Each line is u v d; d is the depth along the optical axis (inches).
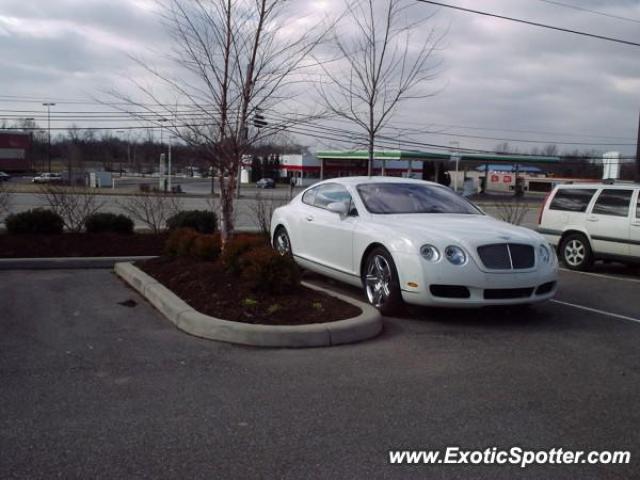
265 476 135.6
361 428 160.9
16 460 139.8
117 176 3403.1
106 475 134.2
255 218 891.4
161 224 636.1
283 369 204.7
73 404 172.2
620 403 183.2
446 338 247.6
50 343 228.1
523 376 204.7
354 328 237.9
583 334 260.5
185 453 144.9
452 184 2755.9
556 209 489.1
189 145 348.8
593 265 473.4
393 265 273.9
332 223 324.8
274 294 275.7
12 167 3014.3
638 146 738.8
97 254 419.8
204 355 217.3
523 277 265.3
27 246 421.1
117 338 235.9
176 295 286.7
